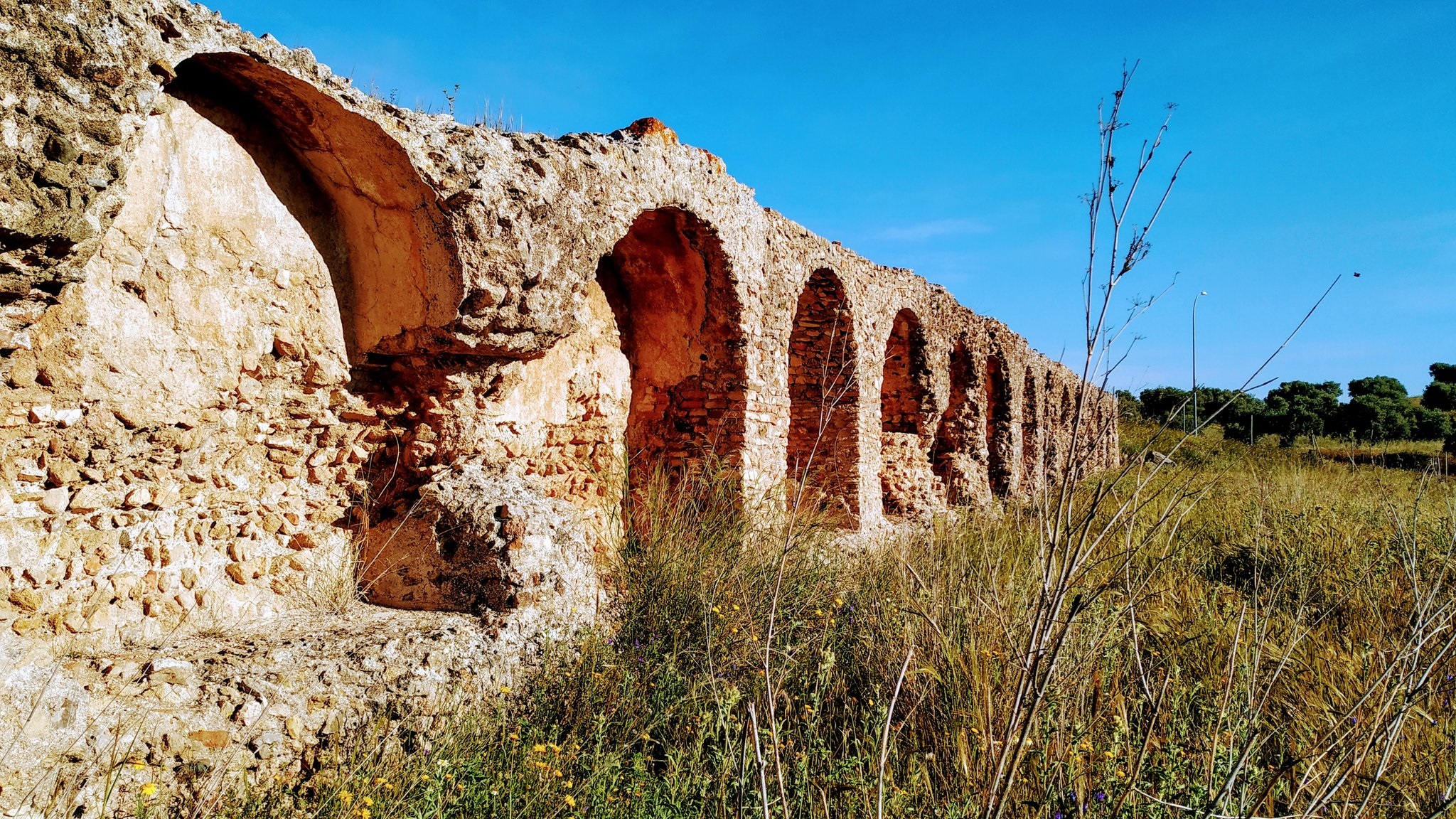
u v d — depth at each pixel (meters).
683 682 4.15
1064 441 19.16
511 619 4.27
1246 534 6.92
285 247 4.20
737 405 7.27
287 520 4.29
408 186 4.20
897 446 11.27
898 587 4.89
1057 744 2.87
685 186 6.43
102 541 3.44
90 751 2.71
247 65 3.60
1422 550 5.79
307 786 3.07
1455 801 2.40
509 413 5.46
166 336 3.63
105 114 2.85
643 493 6.58
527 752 3.32
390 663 3.68
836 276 9.12
